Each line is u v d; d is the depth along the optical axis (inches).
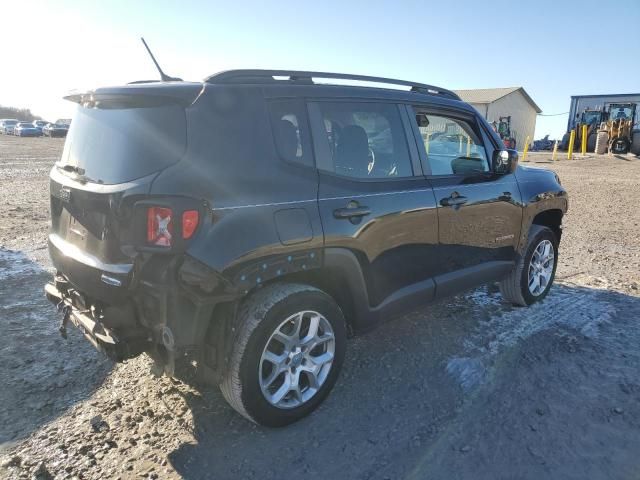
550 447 108.5
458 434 113.0
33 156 966.4
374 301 130.6
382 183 130.1
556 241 197.0
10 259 240.8
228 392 108.1
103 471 102.2
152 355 106.5
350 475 101.0
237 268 101.3
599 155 1187.9
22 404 124.2
